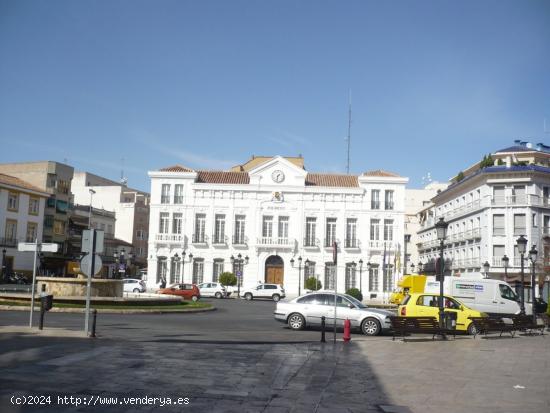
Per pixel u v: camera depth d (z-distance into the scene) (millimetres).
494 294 29219
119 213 88625
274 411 7973
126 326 20047
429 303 22797
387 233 60312
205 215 61000
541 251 51500
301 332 20688
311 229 60781
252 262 60062
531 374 12023
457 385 10500
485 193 54625
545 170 53000
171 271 60125
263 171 61438
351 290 48500
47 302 16453
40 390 8492
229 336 18359
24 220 62594
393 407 8570
